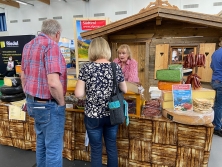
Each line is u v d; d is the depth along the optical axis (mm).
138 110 1755
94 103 1361
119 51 2305
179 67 1762
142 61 3873
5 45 7062
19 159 2162
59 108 1458
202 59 1646
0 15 9281
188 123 1566
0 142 2434
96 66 1335
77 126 2014
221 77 2580
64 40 5117
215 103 2719
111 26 2635
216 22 2211
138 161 1853
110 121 1384
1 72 7289
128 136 1836
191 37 3043
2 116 2332
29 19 8531
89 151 2039
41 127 1497
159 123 1706
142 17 2434
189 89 1631
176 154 1710
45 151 1656
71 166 2000
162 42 3408
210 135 1574
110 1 7113
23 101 2332
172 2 6172
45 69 1358
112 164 1565
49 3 7988
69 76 2398
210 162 2084
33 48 1377
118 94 1384
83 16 7621
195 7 5984
